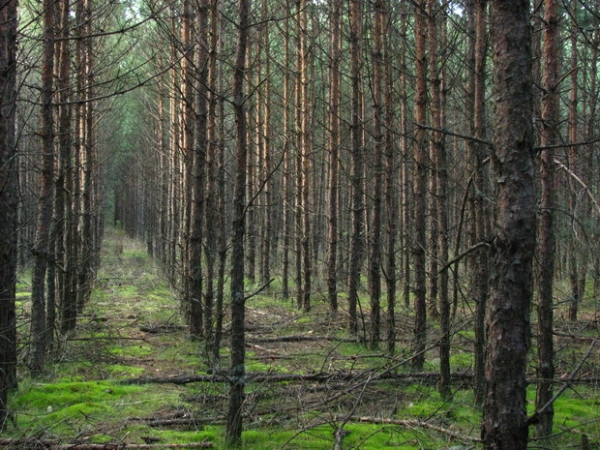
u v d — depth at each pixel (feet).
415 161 23.70
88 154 39.52
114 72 50.08
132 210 133.59
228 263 46.55
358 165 32.48
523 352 9.93
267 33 45.70
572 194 15.57
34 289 22.88
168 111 71.15
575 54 33.88
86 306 41.55
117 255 88.58
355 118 32.14
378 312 30.48
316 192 58.80
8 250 17.72
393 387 22.47
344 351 29.86
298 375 22.82
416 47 24.20
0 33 16.35
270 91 47.52
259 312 43.09
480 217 19.69
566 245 29.66
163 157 66.80
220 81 32.14
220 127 30.91
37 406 19.81
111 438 16.75
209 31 30.76
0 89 16.30
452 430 17.75
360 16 34.27
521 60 9.95
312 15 37.14
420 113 23.52
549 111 17.13
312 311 41.88
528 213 9.93
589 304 36.96
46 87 22.13
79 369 25.12
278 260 61.16
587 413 20.24
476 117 20.06
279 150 50.67
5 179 16.22
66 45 27.55
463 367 25.86
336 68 34.81
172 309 42.11
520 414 9.89
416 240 23.84
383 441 16.96
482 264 19.79
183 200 42.75
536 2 24.90
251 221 52.75
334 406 19.89
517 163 9.95
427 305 36.83
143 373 24.97
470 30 24.85
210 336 27.78
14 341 18.40
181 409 19.57
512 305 9.93
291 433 17.37
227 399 20.54
